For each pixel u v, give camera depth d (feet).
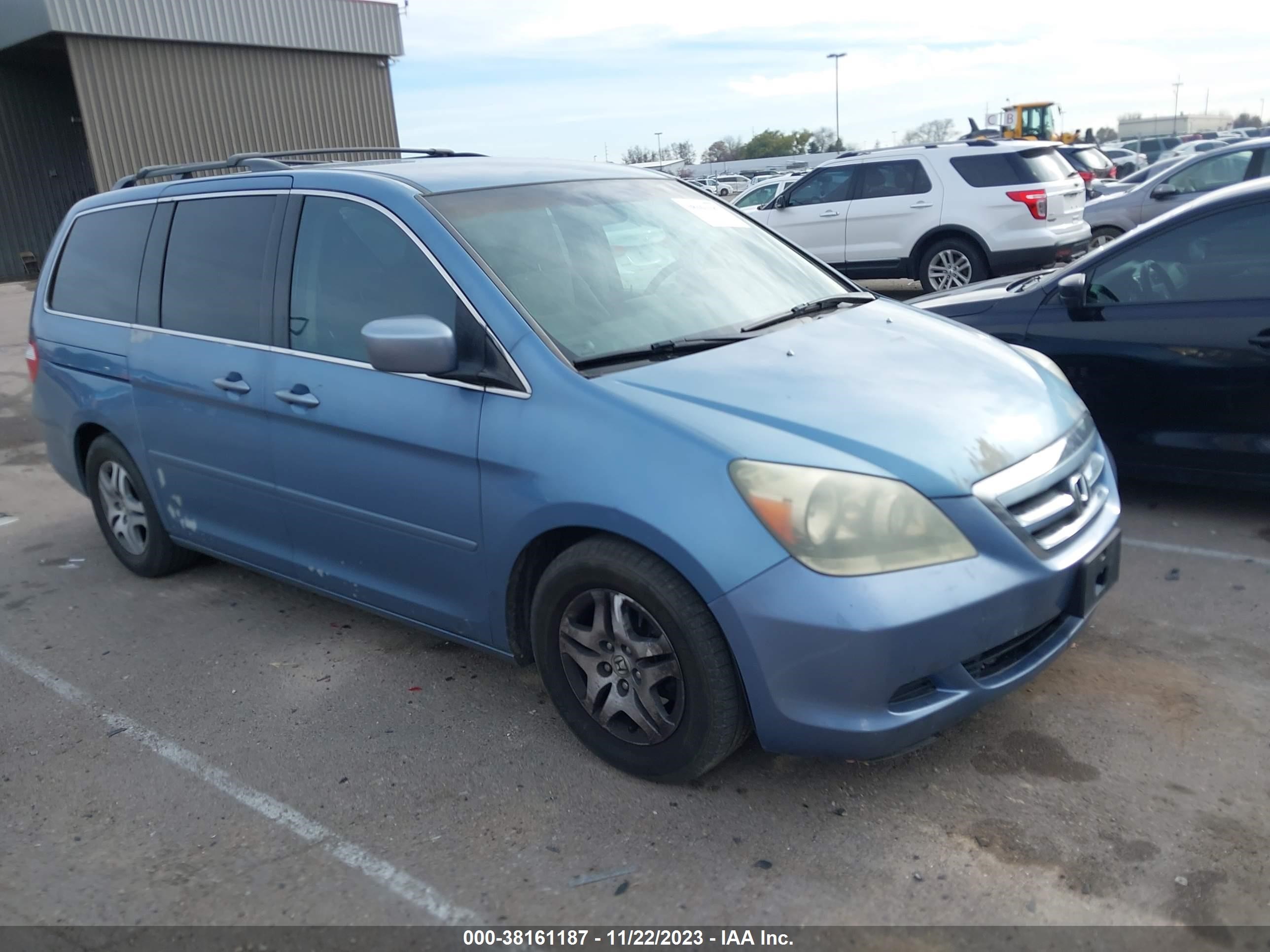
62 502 21.44
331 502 12.04
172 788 10.58
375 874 9.04
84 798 10.52
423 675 12.67
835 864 8.79
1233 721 10.51
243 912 8.66
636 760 9.94
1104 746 10.22
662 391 9.57
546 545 10.30
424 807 9.96
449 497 10.63
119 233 15.26
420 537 11.15
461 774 10.48
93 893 9.00
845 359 10.64
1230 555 14.64
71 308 16.08
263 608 15.08
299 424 12.05
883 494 8.64
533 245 11.35
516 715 11.56
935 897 8.33
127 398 14.69
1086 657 12.01
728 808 9.62
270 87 76.59
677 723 9.48
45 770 11.09
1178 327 15.51
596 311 10.85
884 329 11.86
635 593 9.32
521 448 9.84
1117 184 57.67
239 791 10.45
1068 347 16.57
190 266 13.80
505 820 9.67
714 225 13.44
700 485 8.80
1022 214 36.40
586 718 10.31
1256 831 8.86
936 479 8.82
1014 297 17.43
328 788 10.39
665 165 107.86
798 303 12.48
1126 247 16.22
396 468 11.06
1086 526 10.01
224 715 12.01
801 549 8.50
